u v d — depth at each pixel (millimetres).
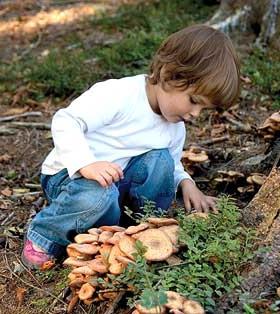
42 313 1383
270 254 1265
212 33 1383
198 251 1236
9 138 2342
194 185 1545
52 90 2756
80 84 2725
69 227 1451
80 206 1415
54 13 4379
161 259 1215
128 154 1482
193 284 1195
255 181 1641
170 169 1497
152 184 1497
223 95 1365
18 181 2021
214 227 1314
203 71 1335
